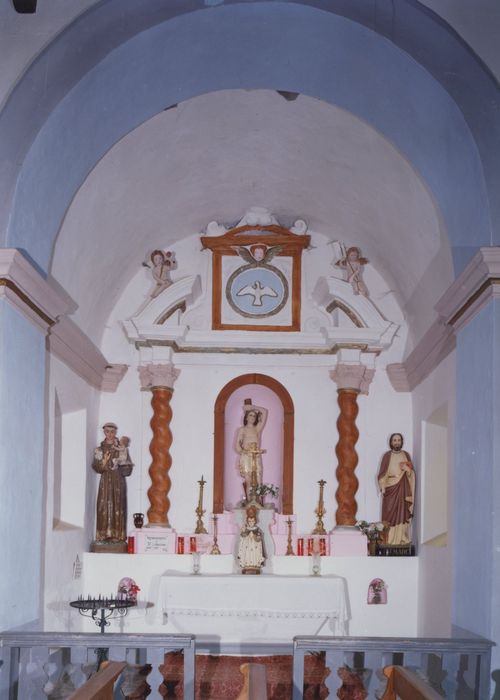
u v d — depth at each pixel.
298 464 13.88
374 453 13.84
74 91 8.43
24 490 8.84
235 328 13.97
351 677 9.34
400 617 12.91
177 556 13.00
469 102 8.30
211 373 14.03
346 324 13.73
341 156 11.91
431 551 12.10
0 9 8.01
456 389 9.70
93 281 12.52
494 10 8.05
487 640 8.03
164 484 13.52
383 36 8.24
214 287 14.08
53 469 11.15
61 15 7.96
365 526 13.34
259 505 13.36
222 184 13.20
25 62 7.95
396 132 9.41
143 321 13.60
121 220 12.35
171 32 8.38
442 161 9.13
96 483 13.60
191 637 7.84
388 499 13.35
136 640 7.84
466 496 9.10
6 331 8.34
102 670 6.76
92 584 12.92
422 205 11.02
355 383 13.71
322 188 12.96
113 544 13.16
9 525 8.36
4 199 8.36
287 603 12.29
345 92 9.24
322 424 13.96
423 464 13.00
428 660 8.99
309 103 11.05
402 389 13.95
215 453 13.84
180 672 11.66
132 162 11.41
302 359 14.03
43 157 8.69
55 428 12.44
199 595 12.29
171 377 13.79
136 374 14.00
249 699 5.70
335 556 13.03
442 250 10.95
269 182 13.19
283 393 13.99
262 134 12.00
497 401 8.32
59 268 10.95
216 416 13.93
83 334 11.86
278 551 13.28
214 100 11.09
